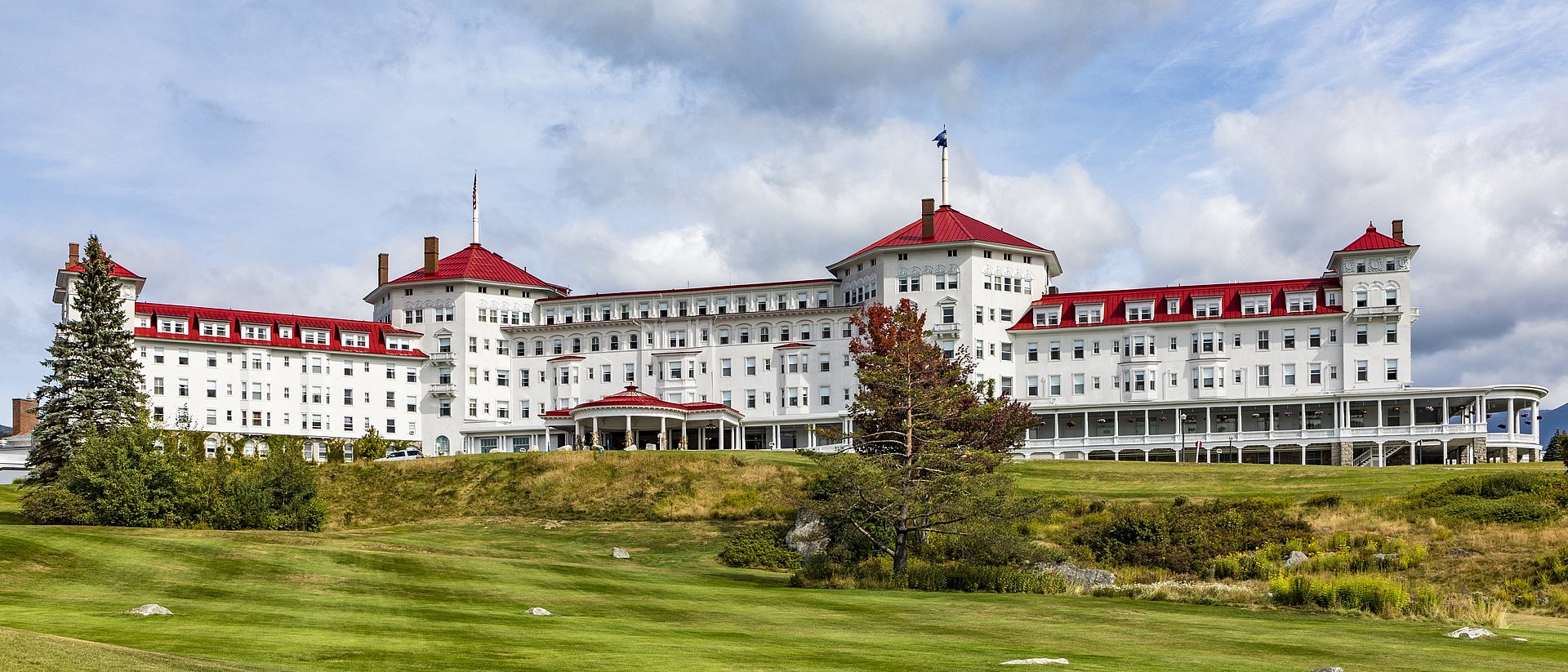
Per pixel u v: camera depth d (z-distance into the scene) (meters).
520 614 39.78
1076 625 40.78
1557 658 33.00
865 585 57.06
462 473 105.50
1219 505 71.19
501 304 147.12
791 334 137.50
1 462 129.12
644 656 29.94
